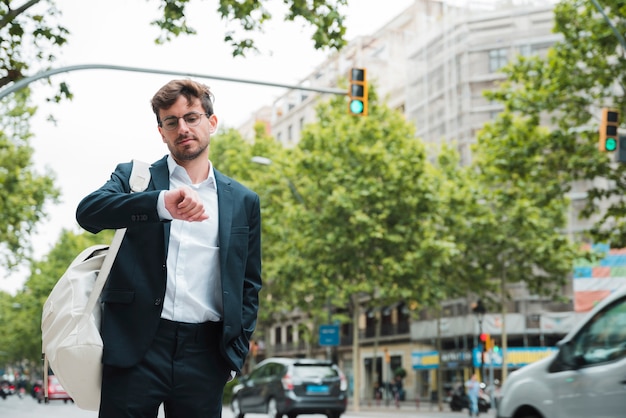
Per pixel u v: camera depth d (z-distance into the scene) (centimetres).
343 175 3497
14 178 3269
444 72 5216
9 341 10456
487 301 4234
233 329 292
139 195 272
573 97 2328
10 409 3067
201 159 306
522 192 2544
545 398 805
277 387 2172
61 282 291
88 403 287
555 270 3775
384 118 3750
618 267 4250
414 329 5412
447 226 3750
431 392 5206
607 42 2169
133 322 282
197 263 293
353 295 3634
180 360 287
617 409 721
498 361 4231
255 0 1354
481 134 2478
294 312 6650
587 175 2330
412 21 7025
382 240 3509
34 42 1372
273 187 4228
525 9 4906
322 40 1348
